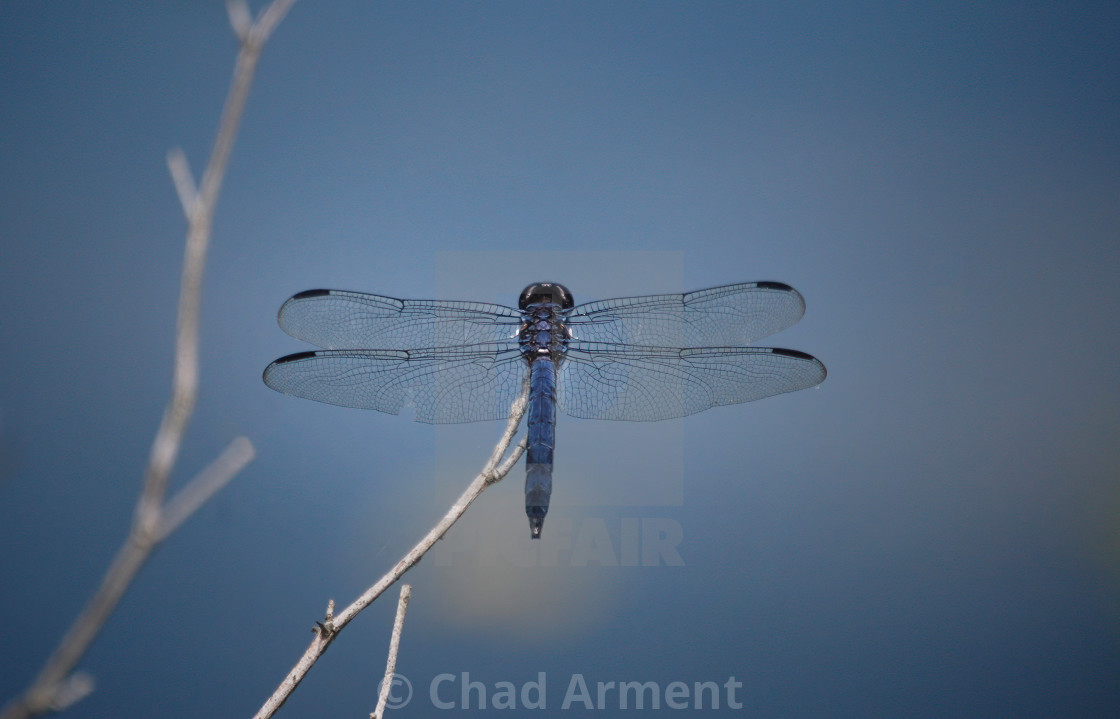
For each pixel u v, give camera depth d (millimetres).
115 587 845
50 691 807
